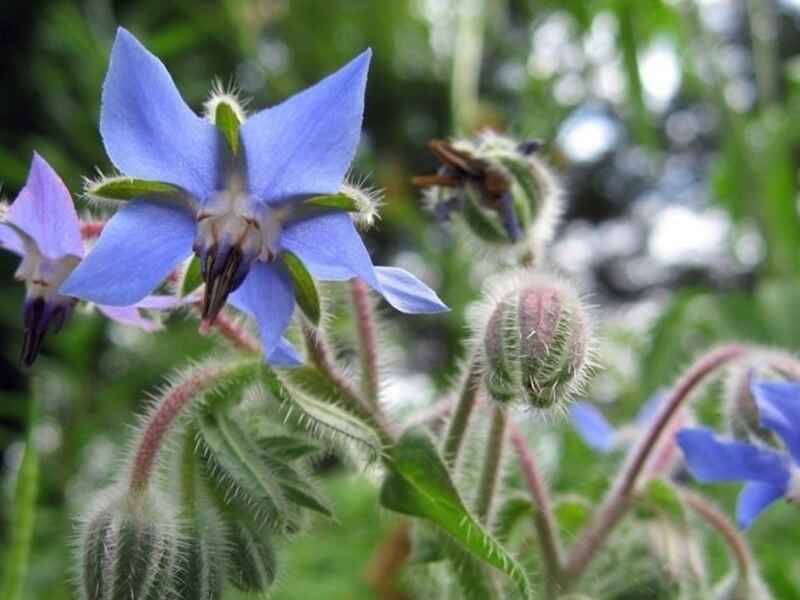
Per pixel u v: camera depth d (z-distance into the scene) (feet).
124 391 0.66
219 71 1.07
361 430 0.22
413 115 1.54
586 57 0.66
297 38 0.98
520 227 0.28
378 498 0.23
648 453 0.27
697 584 0.26
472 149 0.28
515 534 0.28
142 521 0.22
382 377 0.26
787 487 0.25
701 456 0.25
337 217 0.20
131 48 0.19
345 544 0.57
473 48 0.63
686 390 0.27
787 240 0.57
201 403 0.23
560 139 0.66
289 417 0.24
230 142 0.20
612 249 2.09
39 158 0.21
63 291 0.19
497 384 0.23
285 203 0.20
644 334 0.57
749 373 0.26
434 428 0.27
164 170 0.20
